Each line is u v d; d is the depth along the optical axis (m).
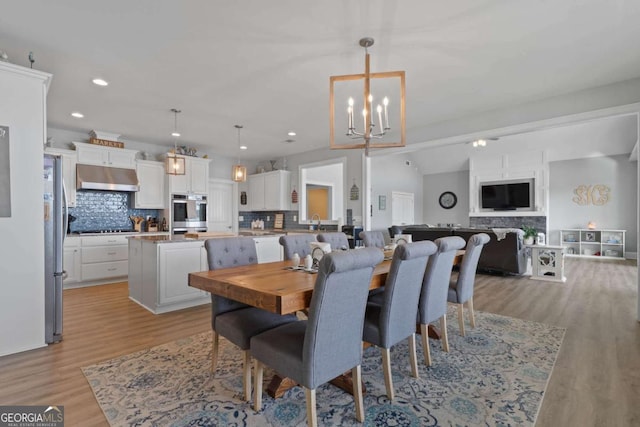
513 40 2.64
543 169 8.63
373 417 1.80
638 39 2.63
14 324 2.61
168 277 3.73
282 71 3.17
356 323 1.75
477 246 2.96
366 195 5.84
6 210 2.56
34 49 2.74
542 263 5.56
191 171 6.48
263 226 7.86
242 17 2.32
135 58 2.90
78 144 5.19
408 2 2.16
